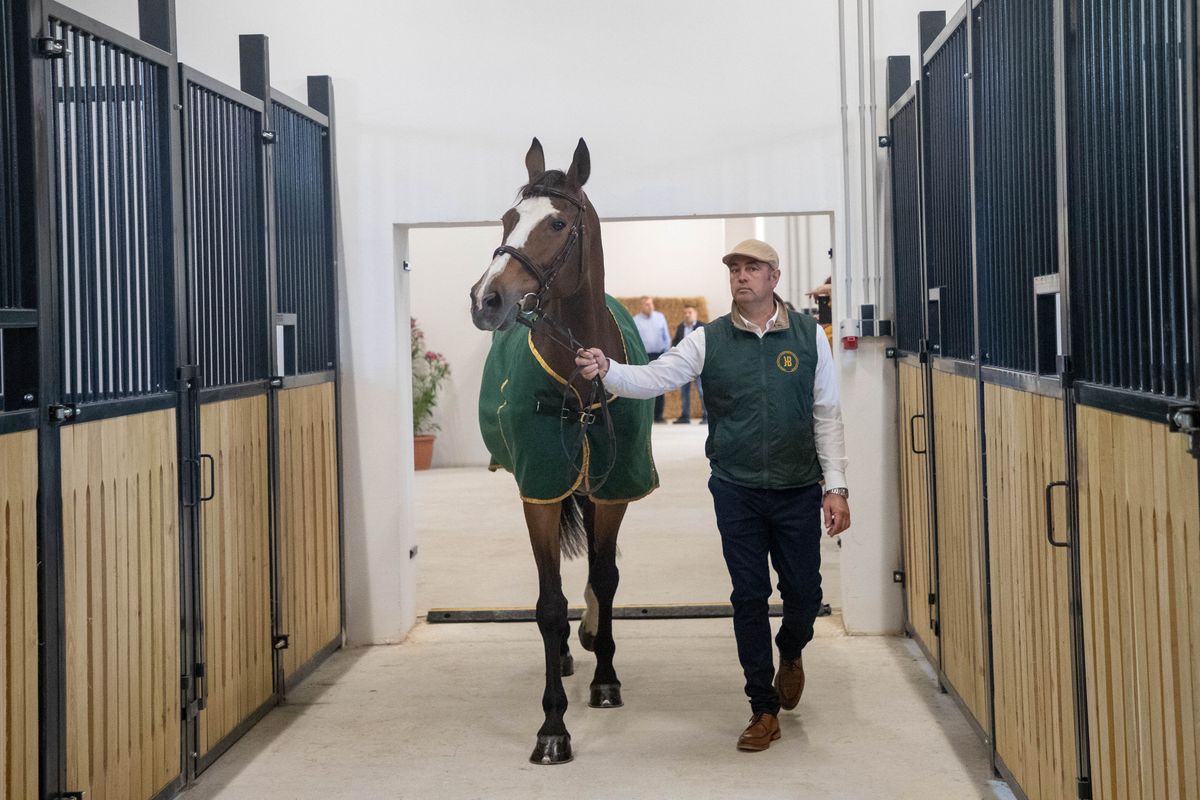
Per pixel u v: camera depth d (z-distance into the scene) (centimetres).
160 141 288
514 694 375
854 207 437
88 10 441
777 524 310
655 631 455
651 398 316
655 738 326
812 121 436
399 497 450
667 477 916
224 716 323
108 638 251
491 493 878
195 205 310
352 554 451
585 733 331
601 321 312
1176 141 169
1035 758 250
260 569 353
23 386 222
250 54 361
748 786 287
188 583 296
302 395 397
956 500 333
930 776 291
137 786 266
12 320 214
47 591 224
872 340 439
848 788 284
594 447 316
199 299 311
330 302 440
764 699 313
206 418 309
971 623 317
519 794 286
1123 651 190
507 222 291
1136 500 182
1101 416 199
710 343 309
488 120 443
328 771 307
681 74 438
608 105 440
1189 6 156
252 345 354
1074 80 213
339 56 445
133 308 269
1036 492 243
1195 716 159
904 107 405
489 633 461
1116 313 197
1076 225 214
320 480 418
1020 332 259
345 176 446
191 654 297
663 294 1470
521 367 311
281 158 385
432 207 445
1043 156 236
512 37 441
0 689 207
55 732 227
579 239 295
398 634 449
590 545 358
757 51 437
